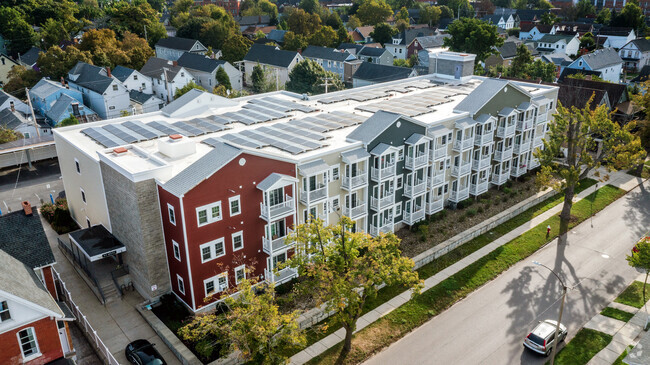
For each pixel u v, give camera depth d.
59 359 27.05
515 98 55.12
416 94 59.97
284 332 27.31
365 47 125.25
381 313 36.47
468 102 51.84
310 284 30.08
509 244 46.00
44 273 32.00
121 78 94.94
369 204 43.66
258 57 115.56
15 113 77.38
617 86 75.81
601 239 47.00
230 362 30.55
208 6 173.38
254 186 35.53
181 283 35.72
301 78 96.31
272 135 43.56
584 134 48.03
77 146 41.81
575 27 158.75
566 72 108.06
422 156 45.31
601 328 34.56
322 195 39.09
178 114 50.97
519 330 34.53
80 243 38.16
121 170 34.97
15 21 123.50
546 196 55.50
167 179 35.16
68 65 98.75
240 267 36.66
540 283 40.22
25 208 33.25
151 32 140.62
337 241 30.62
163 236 36.00
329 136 43.50
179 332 28.41
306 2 198.38
